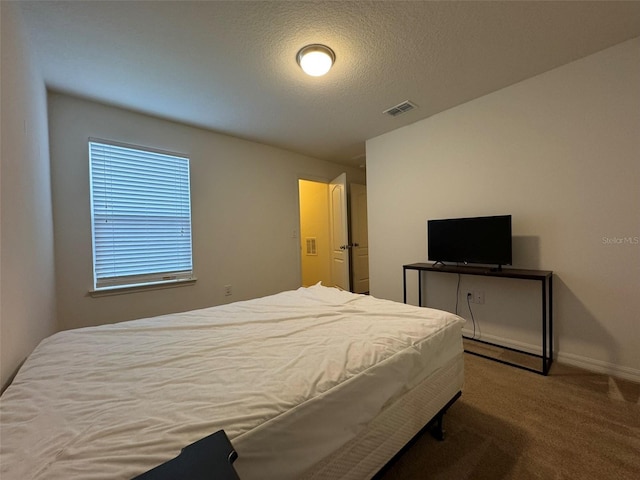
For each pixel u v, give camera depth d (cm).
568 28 171
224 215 337
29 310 138
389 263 350
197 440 64
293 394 84
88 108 245
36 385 91
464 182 273
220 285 332
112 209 260
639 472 118
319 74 200
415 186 317
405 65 206
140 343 127
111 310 257
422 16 159
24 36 149
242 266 353
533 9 156
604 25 169
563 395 174
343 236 443
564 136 212
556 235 218
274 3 148
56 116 230
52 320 208
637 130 183
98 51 181
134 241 272
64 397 84
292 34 171
